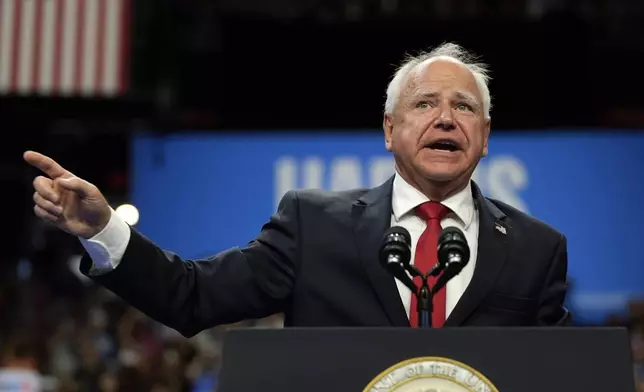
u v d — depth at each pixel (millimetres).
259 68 22484
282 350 3637
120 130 22531
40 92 17453
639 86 21922
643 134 19688
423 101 4980
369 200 5066
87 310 19766
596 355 3572
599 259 19609
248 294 4832
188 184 20406
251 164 20391
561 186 19750
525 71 21938
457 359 3570
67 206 4324
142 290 4520
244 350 3648
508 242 4895
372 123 22766
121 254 4445
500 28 21391
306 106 22719
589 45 21734
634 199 19609
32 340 14508
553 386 3521
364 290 4738
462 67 5055
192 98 22406
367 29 21719
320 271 4816
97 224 4371
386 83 22250
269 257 4914
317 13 21656
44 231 23375
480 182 19891
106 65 17516
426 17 21188
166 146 20484
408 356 3588
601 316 19453
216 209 20328
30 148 23094
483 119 5066
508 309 4715
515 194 19797
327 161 20250
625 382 3539
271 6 21812
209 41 22266
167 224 20359
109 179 22969
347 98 22594
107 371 15461
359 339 3627
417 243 4891
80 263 4520
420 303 4184
